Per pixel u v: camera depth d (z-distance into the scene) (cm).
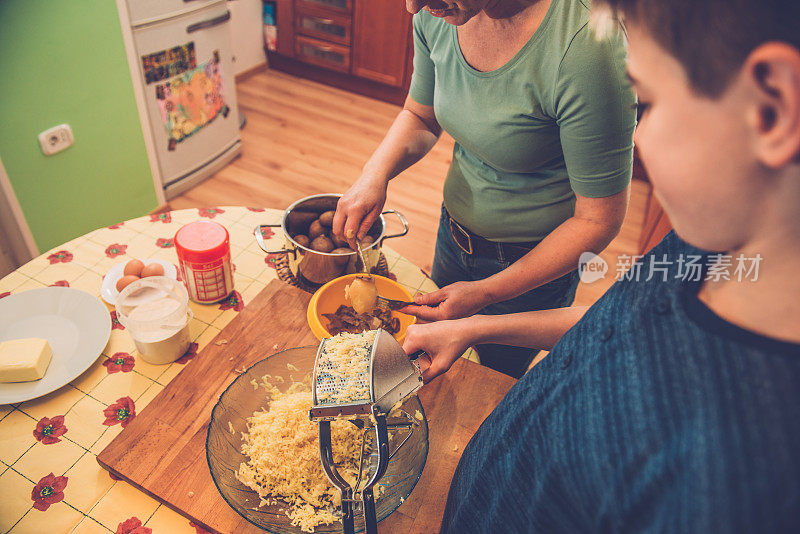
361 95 418
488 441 65
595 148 94
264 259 133
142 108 251
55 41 201
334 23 386
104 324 109
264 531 78
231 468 82
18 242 221
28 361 97
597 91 89
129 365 105
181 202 296
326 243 118
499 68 98
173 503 81
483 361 153
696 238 37
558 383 51
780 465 29
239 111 379
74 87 215
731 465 31
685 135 32
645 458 37
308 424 85
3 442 90
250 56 415
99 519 81
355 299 106
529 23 92
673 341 38
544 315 86
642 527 37
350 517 67
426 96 131
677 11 29
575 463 44
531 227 123
